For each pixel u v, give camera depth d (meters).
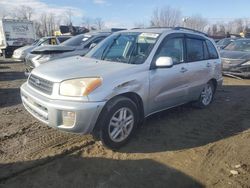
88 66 4.67
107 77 4.31
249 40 12.56
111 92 4.25
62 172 3.89
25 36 23.12
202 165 4.19
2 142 4.73
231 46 12.51
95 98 4.09
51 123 4.16
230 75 11.14
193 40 6.21
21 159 4.18
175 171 4.00
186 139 5.05
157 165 4.14
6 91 8.63
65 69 4.54
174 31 5.72
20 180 3.69
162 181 3.76
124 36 5.65
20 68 14.47
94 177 3.80
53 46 9.39
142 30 5.73
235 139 5.13
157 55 5.11
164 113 6.36
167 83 5.26
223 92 8.76
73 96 4.07
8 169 3.91
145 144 4.78
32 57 9.24
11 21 22.53
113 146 4.48
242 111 6.75
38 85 4.49
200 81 6.30
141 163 4.18
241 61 10.84
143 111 4.92
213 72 6.73
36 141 4.77
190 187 3.66
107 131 4.32
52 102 4.10
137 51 5.15
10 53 22.47
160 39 5.30
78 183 3.66
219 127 5.68
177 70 5.49
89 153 4.42
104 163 4.14
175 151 4.59
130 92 4.59
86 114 4.03
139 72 4.72
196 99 6.47
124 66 4.71
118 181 3.73
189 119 6.06
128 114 4.62
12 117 6.00
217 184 3.74
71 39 10.20
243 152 4.63
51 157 4.25
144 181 3.74
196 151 4.61
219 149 4.71
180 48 5.77
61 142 4.74
